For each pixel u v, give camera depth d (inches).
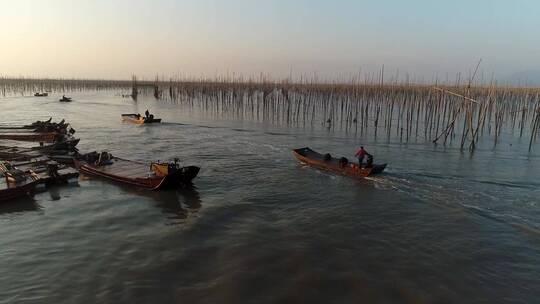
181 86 4990.2
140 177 1091.3
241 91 3595.0
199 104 3907.5
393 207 944.9
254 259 681.0
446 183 1143.6
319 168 1320.1
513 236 784.9
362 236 784.3
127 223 842.8
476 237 780.0
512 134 2212.1
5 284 600.1
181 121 2652.6
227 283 602.9
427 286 606.2
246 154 1567.4
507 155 1604.3
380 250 724.0
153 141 1840.6
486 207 944.3
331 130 2293.3
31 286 594.6
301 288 594.6
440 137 1990.7
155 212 906.7
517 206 952.3
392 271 649.6
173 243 743.7
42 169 1181.1
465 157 1549.0
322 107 3580.2
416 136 2015.3
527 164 1432.1
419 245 746.2
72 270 643.5
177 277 622.5
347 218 876.6
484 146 1814.7
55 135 1692.9
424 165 1395.2
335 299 568.4
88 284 601.3
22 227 818.8
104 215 888.3
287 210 926.4
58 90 7258.9
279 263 669.3
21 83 7337.6
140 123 2417.6
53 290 584.1
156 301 557.6
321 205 961.5
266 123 2593.5
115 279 615.5
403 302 563.8
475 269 659.4
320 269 651.5
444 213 904.9
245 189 1088.8
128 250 714.8
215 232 796.0
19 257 687.1
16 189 976.9
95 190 1068.5
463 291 594.2
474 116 2992.1
